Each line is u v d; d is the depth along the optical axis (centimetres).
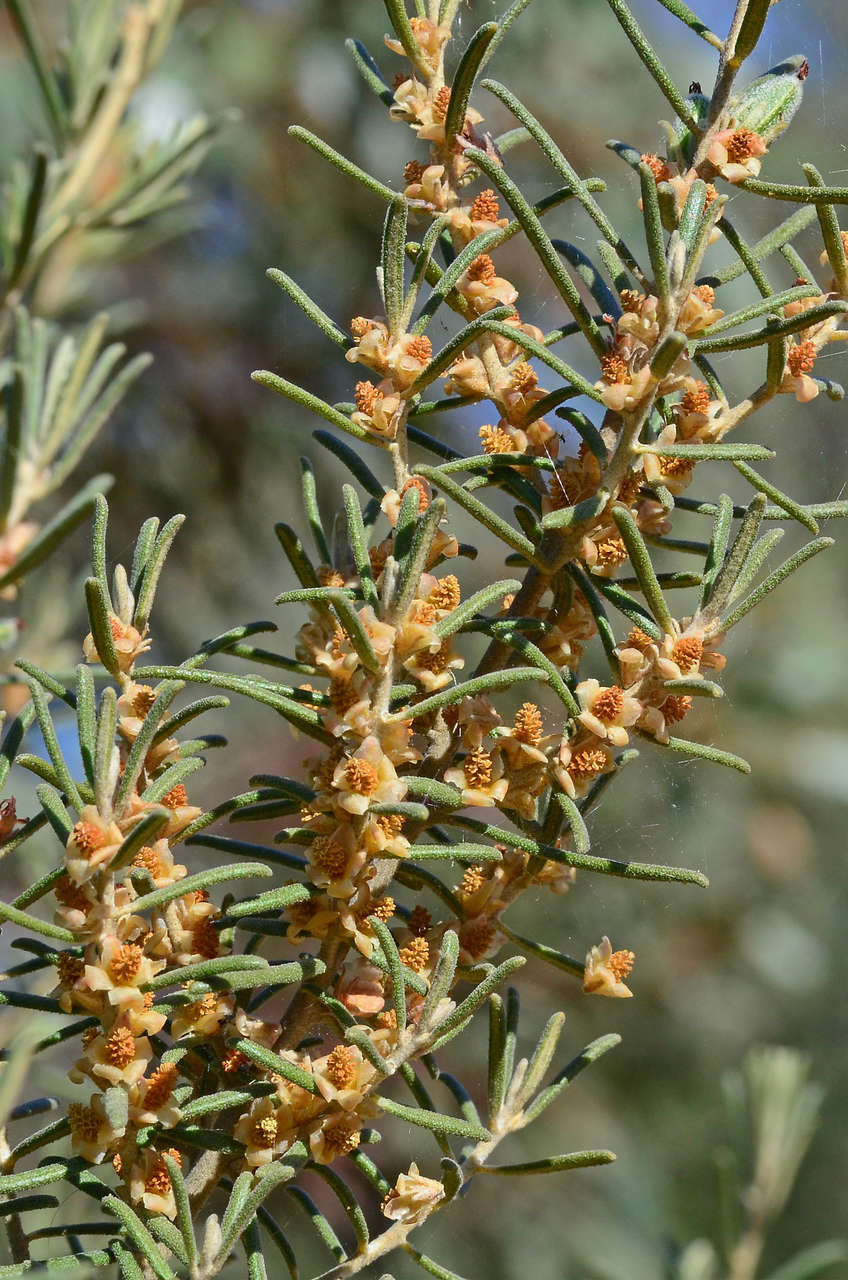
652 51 38
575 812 37
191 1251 36
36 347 37
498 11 84
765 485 38
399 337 38
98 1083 36
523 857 38
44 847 44
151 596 38
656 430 39
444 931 38
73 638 44
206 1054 38
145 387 80
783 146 78
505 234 38
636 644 38
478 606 37
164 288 79
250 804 38
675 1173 77
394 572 37
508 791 38
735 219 75
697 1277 45
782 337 38
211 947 37
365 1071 37
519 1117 38
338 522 39
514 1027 39
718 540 38
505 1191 78
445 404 38
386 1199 38
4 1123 37
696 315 37
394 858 37
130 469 80
